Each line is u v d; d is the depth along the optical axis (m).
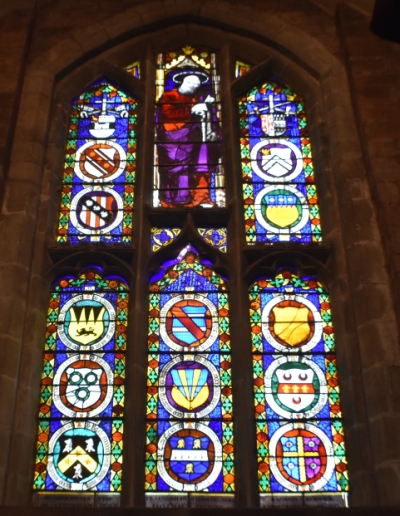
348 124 13.30
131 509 9.48
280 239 12.74
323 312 12.00
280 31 14.63
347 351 11.33
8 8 14.55
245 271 12.16
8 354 11.02
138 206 12.97
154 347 11.66
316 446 10.89
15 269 11.71
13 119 13.15
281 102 14.41
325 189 13.00
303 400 11.24
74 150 13.82
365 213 12.23
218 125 14.27
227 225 12.80
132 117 14.34
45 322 11.85
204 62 15.10
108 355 11.59
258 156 13.70
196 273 12.35
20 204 12.36
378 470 10.17
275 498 10.50
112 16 14.84
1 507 9.44
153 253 12.41
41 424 11.02
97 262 12.35
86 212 13.08
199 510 9.45
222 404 11.20
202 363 11.52
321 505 10.45
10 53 13.91
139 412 10.98
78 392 11.27
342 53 14.21
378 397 10.59
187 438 10.94
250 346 11.63
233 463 10.77
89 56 14.60
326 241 12.43
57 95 14.14
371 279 11.57
